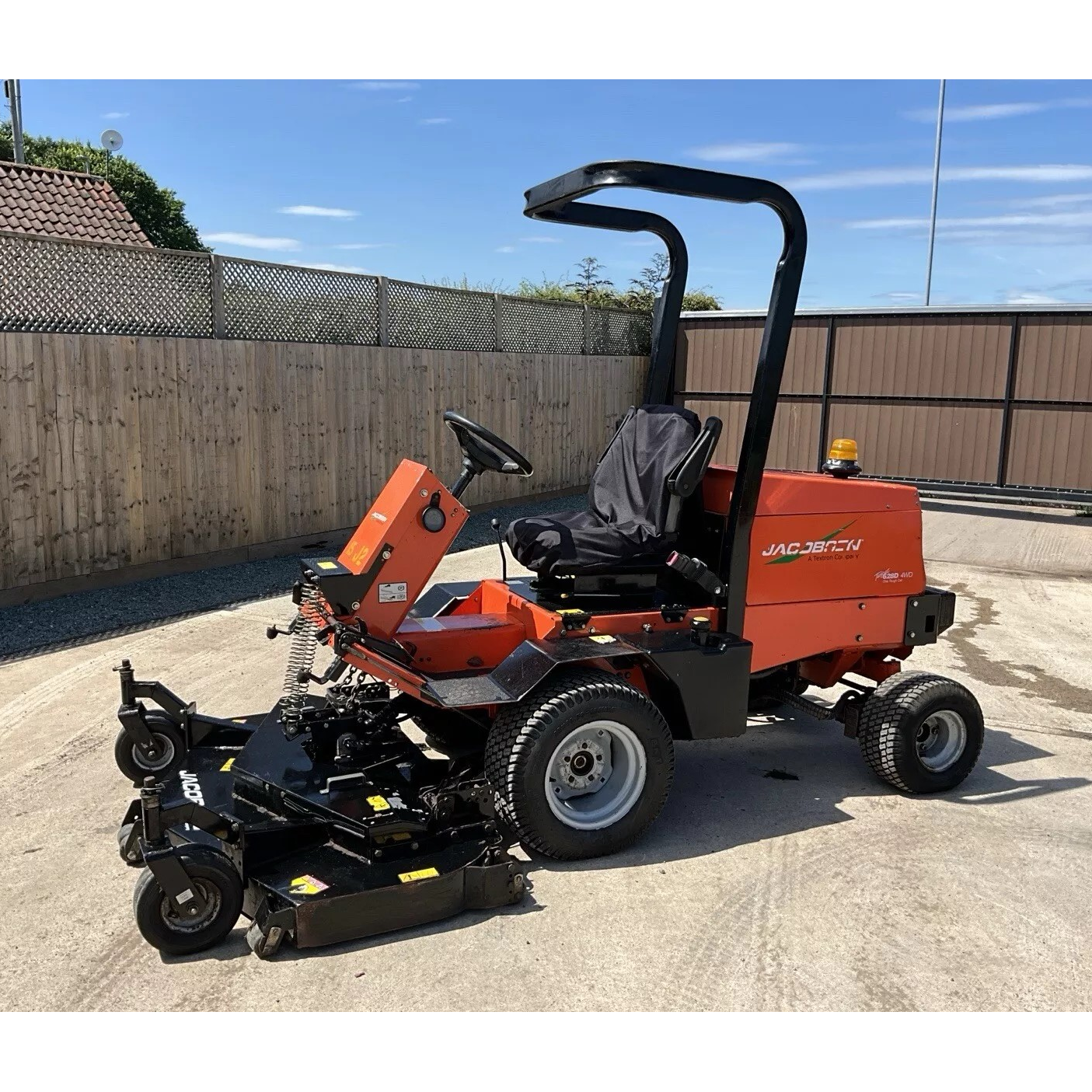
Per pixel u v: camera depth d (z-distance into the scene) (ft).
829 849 11.90
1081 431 40.01
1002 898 10.71
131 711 12.08
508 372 37.93
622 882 10.95
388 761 11.53
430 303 33.94
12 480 21.63
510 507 38.55
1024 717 17.19
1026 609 25.31
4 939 9.56
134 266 24.03
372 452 31.68
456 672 12.10
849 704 14.32
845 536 13.57
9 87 69.21
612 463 13.37
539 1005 8.66
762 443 12.33
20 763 13.89
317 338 29.55
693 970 9.23
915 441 43.86
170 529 25.44
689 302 72.28
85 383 22.89
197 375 25.54
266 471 27.94
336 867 10.01
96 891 10.49
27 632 20.17
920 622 14.26
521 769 10.70
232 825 9.83
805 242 12.00
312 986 8.88
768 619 13.19
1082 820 12.88
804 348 46.14
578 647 11.32
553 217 13.41
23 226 42.04
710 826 12.54
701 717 11.93
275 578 25.61
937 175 65.21
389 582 11.50
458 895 10.04
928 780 13.51
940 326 42.57
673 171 11.23
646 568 12.80
